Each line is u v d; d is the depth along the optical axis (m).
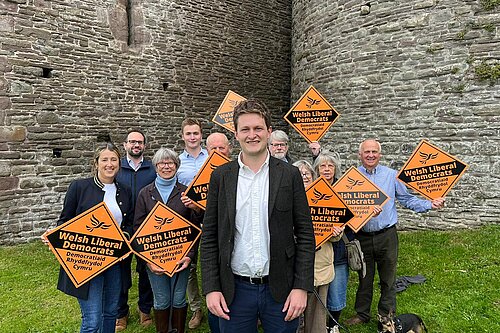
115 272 2.93
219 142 3.59
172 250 2.95
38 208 6.81
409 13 6.48
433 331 3.28
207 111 9.74
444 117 6.16
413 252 5.05
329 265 2.91
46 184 6.93
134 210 3.26
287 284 2.07
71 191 2.91
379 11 6.84
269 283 2.06
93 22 7.66
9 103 6.50
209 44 9.73
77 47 7.42
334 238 2.96
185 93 9.28
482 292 3.81
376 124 6.95
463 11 5.97
